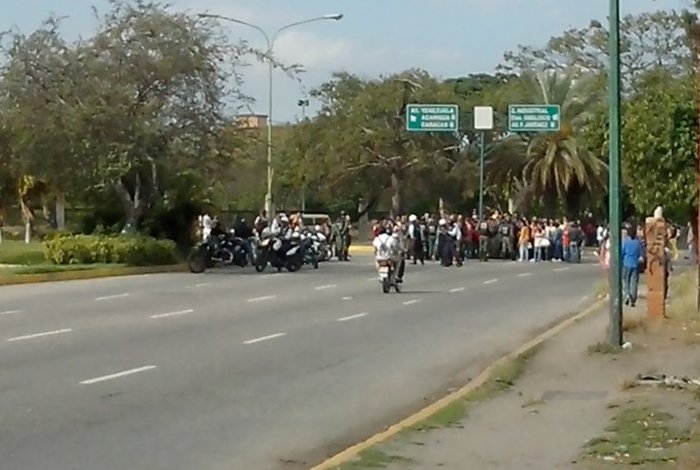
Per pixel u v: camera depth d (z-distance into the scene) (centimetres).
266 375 1784
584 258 6375
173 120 4728
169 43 4678
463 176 8106
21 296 3322
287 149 8412
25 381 1666
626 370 1769
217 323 2562
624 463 1059
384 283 3531
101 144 4566
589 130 4809
